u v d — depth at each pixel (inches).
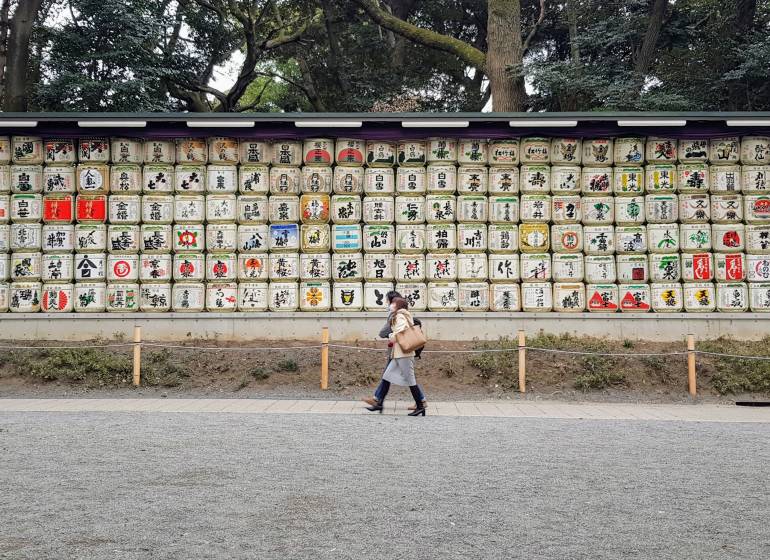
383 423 410.0
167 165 607.5
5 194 600.4
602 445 352.8
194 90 1190.3
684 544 218.4
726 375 543.8
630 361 562.9
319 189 607.5
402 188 606.9
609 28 996.6
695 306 597.0
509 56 960.3
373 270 602.2
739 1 973.2
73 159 604.1
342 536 221.1
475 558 205.0
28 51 988.6
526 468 303.7
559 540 219.9
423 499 258.1
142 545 211.9
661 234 601.3
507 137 607.8
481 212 605.9
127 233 601.9
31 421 404.2
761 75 927.7
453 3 1409.9
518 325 599.8
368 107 1218.0
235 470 294.7
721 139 604.1
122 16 979.3
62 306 597.3
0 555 202.8
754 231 597.9
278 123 599.5
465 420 426.6
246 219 605.9
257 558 203.2
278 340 598.9
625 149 605.9
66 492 262.5
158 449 331.6
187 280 601.9
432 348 584.7
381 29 1358.3
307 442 350.6
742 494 270.2
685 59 1005.2
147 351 581.6
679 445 354.3
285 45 1323.8
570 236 604.1
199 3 1152.8
